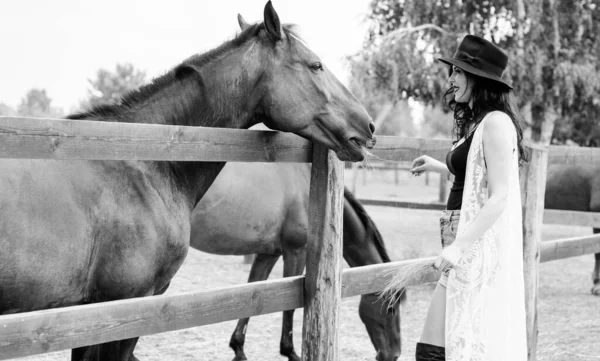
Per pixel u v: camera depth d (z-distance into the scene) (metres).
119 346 2.76
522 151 2.55
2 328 1.87
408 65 10.93
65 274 2.37
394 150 3.35
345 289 2.97
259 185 4.37
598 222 6.41
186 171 2.95
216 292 2.48
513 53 10.67
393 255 8.63
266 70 2.91
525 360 2.53
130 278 2.62
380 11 11.83
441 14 11.47
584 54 11.52
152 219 2.70
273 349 4.90
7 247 2.15
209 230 4.30
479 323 2.37
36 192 2.29
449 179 3.02
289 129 2.91
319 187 2.88
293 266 4.57
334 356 2.91
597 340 5.21
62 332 2.01
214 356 4.63
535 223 3.77
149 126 2.23
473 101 2.46
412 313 6.25
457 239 2.28
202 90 2.96
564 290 7.48
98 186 2.54
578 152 4.41
